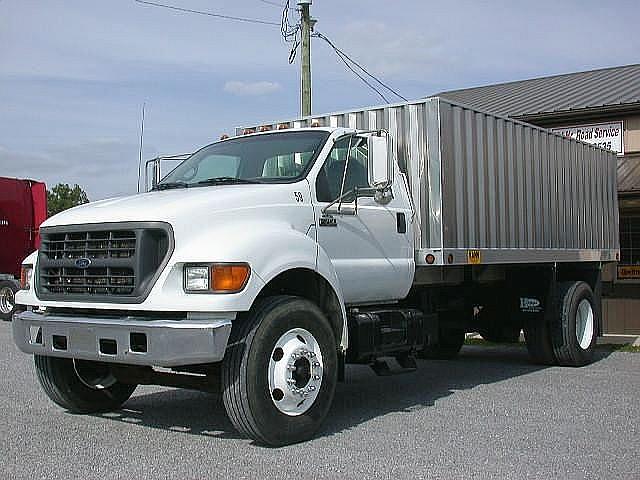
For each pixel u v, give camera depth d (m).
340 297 6.61
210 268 5.64
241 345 5.80
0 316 18.45
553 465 5.43
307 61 18.67
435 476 5.15
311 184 6.85
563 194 11.24
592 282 12.38
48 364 7.03
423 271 8.51
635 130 17.41
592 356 11.23
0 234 18.36
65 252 6.28
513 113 18.98
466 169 8.56
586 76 23.47
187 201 6.01
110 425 6.82
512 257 9.52
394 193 7.80
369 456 5.68
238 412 5.80
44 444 6.07
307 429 6.11
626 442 6.11
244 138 7.81
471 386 9.08
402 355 7.87
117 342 5.70
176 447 5.97
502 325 11.03
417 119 8.16
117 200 6.59
